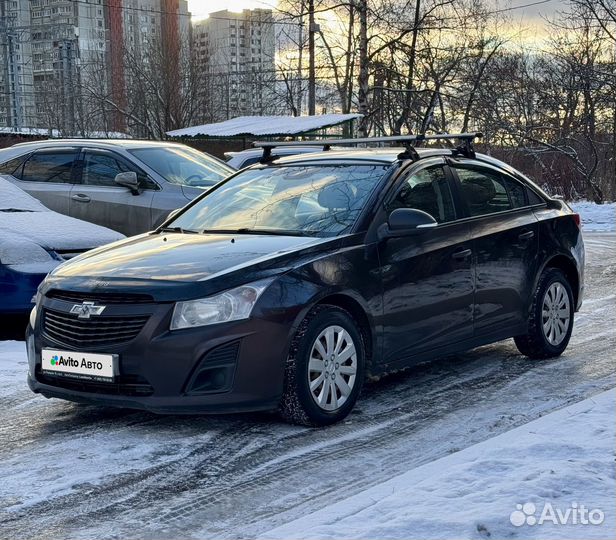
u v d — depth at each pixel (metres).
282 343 5.14
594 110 31.86
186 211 6.67
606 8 28.50
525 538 3.41
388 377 6.71
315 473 4.64
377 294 5.70
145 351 5.04
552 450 4.48
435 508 3.75
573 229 7.51
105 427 5.50
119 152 11.06
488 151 33.78
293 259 5.37
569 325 7.38
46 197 11.18
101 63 50.00
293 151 15.39
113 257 5.72
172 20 44.34
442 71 31.73
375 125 35.31
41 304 5.55
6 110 63.12
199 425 5.48
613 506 3.71
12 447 5.14
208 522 4.02
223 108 47.97
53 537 3.88
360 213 5.84
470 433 5.29
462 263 6.32
